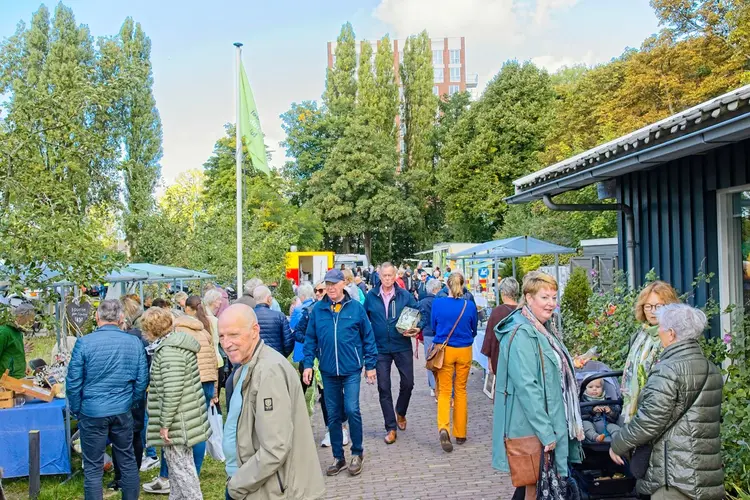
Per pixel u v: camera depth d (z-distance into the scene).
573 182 7.09
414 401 9.74
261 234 21.00
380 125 57.91
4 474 6.23
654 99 24.31
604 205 8.41
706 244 6.67
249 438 3.04
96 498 5.05
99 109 7.84
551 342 4.08
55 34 35.91
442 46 95.44
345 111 55.34
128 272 11.26
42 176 7.10
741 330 5.71
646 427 3.44
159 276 12.24
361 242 56.69
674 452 3.42
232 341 3.08
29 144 7.04
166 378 5.05
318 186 48.06
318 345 6.38
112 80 7.80
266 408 2.96
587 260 20.55
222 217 20.53
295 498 3.01
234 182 37.88
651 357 4.02
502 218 40.19
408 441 7.36
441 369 7.02
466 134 42.19
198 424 5.18
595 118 31.14
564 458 3.91
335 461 6.37
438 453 6.83
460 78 95.44
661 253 7.66
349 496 5.61
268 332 6.98
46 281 6.82
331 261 34.00
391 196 47.00
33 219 6.71
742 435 4.61
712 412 3.44
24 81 7.58
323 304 6.39
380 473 6.23
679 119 4.80
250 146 14.52
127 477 5.21
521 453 3.96
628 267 8.36
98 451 5.08
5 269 6.66
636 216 8.30
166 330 5.38
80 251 6.85
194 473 5.16
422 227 54.47
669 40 23.25
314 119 52.59
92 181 7.96
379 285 7.48
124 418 5.18
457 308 7.02
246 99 14.37
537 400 3.87
